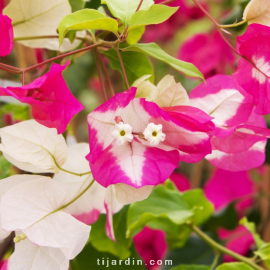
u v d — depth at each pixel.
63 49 0.50
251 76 0.43
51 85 0.40
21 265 0.42
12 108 0.63
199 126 0.40
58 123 0.40
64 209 0.42
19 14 0.47
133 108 0.41
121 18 0.43
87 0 0.50
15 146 0.43
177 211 0.55
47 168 0.43
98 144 0.40
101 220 0.52
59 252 0.42
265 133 0.42
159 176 0.40
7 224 0.41
